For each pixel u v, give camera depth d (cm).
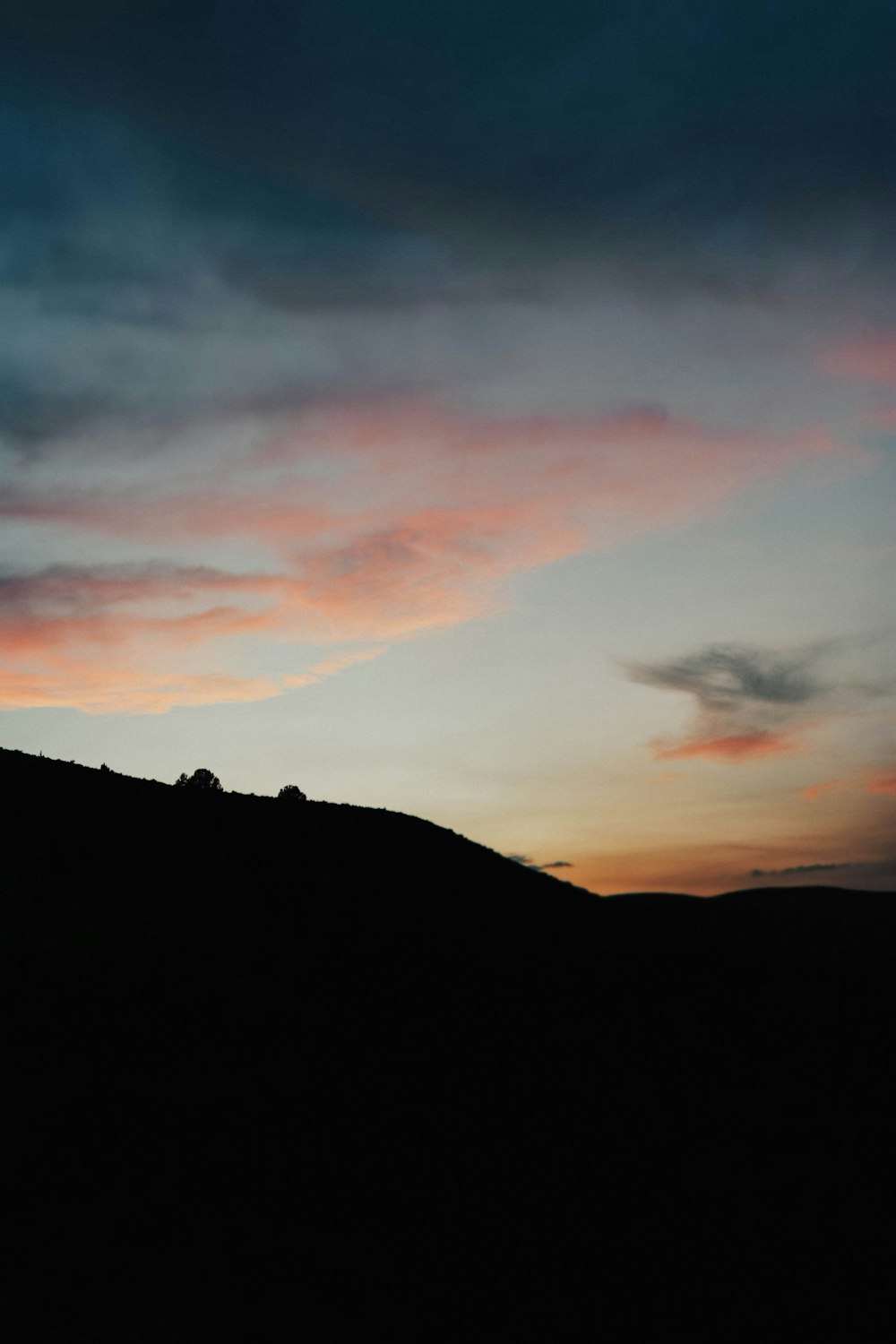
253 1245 1603
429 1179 1958
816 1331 1520
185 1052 2448
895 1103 2802
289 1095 2286
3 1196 1634
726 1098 2694
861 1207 2039
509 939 4212
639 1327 1489
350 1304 1462
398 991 3253
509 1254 1689
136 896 3784
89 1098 2088
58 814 4509
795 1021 3597
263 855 4759
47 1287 1382
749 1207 1995
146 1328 1302
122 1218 1631
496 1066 2698
